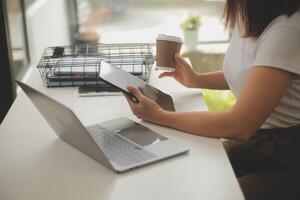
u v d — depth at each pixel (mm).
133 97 1342
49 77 1654
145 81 1635
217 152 1143
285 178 1284
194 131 1246
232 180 1009
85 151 1123
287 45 1171
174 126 1280
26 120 1363
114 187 981
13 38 2248
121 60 1771
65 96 1571
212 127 1221
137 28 3330
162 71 1798
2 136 1254
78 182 1004
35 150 1167
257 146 1393
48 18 3070
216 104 1932
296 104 1331
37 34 2818
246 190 1269
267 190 1257
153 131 1251
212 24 3141
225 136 1217
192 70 1659
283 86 1182
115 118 1356
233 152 1452
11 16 2227
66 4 3236
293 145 1328
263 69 1178
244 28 1328
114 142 1177
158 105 1341
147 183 996
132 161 1072
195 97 1561
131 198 938
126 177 1021
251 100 1178
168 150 1132
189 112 1288
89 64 1714
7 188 986
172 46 1616
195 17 3143
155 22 3271
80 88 1636
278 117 1358
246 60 1352
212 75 1659
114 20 3338
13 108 1458
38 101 1135
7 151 1163
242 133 1199
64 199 938
